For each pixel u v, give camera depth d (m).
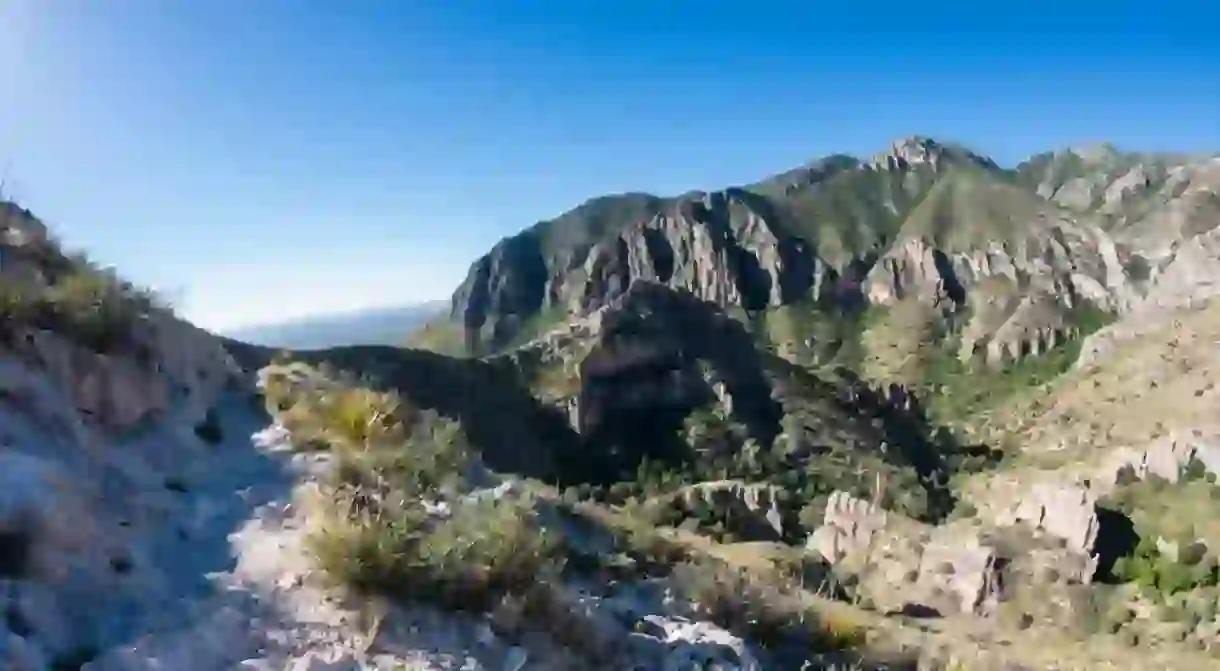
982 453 160.25
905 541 74.50
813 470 130.50
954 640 20.11
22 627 5.59
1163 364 158.75
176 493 8.88
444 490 11.21
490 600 7.72
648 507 89.12
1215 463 102.19
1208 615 62.75
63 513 6.61
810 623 11.54
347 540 7.42
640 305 160.88
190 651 5.98
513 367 142.25
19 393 8.09
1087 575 76.75
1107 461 112.19
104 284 10.58
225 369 13.77
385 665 6.45
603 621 8.57
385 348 123.62
